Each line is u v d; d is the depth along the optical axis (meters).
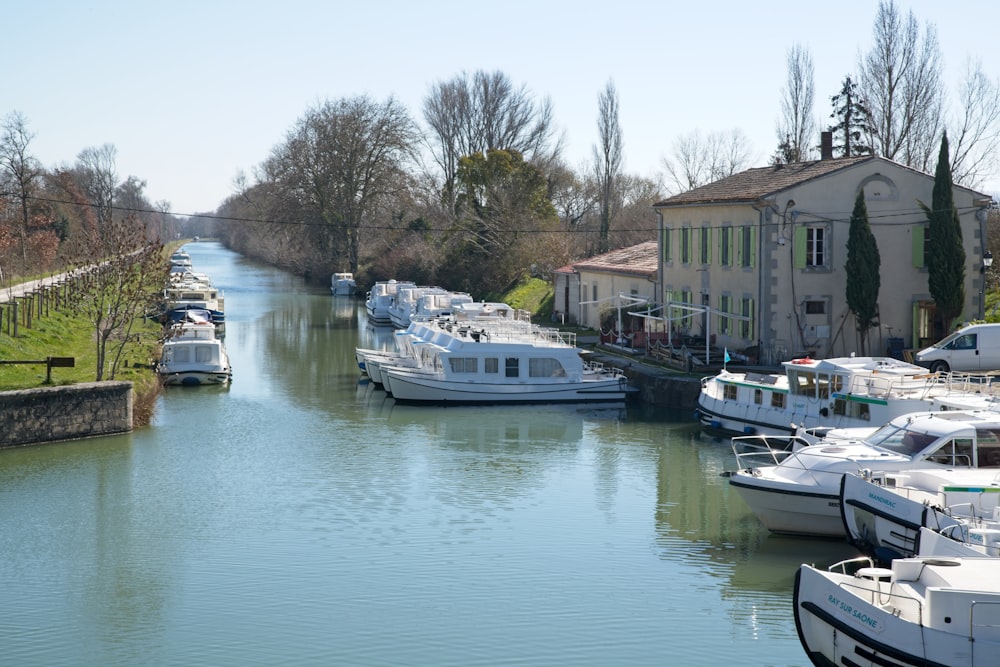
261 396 43.66
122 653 18.84
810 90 65.25
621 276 57.53
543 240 82.25
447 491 29.09
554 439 35.62
